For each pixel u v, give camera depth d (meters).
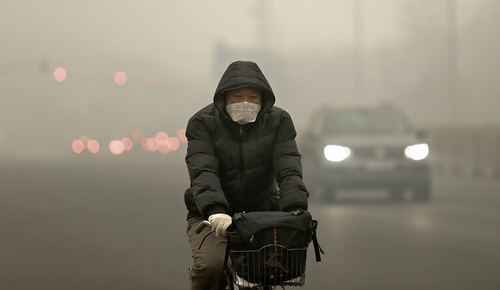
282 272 8.91
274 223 8.89
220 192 9.58
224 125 10.16
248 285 9.02
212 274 9.99
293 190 9.69
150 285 18.70
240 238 8.88
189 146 10.13
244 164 10.16
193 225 10.56
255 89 9.96
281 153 10.09
